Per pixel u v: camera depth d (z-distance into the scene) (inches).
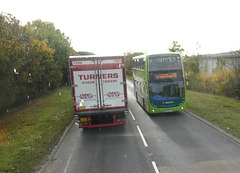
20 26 804.6
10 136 427.5
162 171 272.7
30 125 510.9
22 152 338.0
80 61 426.0
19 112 655.8
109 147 367.6
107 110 436.8
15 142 390.3
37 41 812.6
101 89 433.1
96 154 339.3
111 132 456.1
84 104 432.8
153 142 382.9
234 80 759.1
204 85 999.6
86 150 358.3
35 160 312.5
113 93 436.1
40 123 524.1
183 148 347.6
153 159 310.7
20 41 764.0
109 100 436.1
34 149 350.0
